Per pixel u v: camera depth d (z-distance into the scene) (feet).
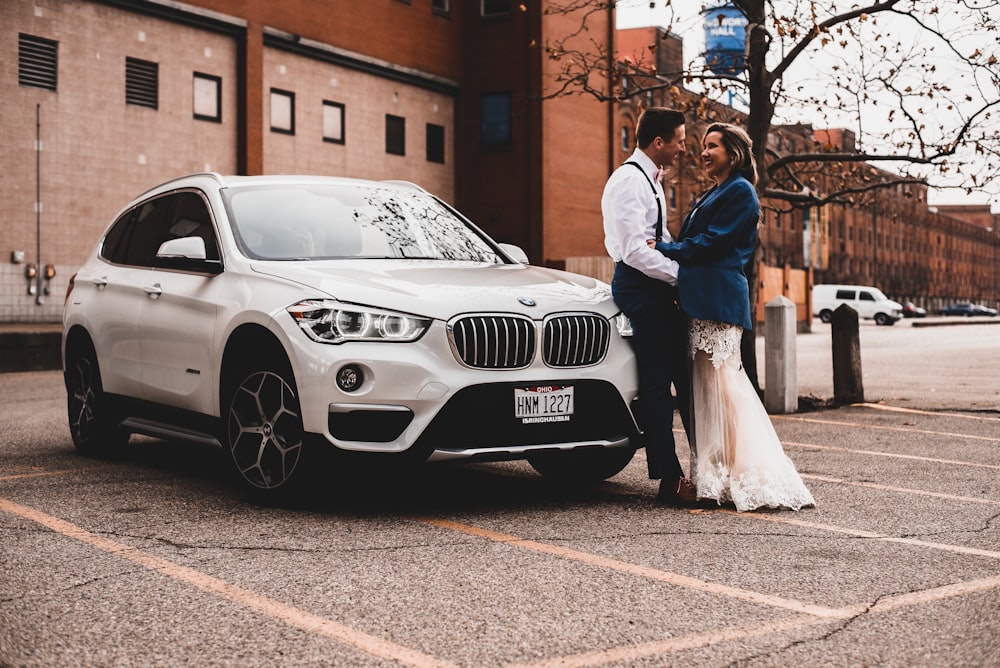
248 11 85.05
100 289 23.68
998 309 460.14
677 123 18.28
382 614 11.82
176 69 80.74
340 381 16.57
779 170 39.88
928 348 80.89
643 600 12.36
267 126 87.76
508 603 12.26
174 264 20.38
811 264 185.78
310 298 17.21
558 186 105.60
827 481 20.80
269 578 13.38
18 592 12.73
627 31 155.94
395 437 16.58
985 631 11.14
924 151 34.04
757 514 17.51
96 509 17.90
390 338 16.63
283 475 17.60
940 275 384.27
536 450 17.29
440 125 104.99
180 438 20.58
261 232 20.11
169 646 10.75
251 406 18.38
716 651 10.55
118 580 13.28
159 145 79.61
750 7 34.65
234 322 18.35
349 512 17.71
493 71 105.29
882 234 325.01
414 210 22.48
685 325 18.38
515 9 104.42
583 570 13.78
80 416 24.35
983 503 18.45
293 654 10.50
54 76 73.56
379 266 19.07
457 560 14.32
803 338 108.68
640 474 22.07
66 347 24.79
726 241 17.63
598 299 18.71
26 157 71.92
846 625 11.40
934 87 33.68
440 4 104.42
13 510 17.80
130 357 22.06
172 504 18.37
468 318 16.99
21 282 71.77
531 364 17.40
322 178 22.74
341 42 93.61
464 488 20.18
